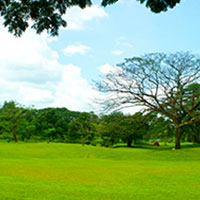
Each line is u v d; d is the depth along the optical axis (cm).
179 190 1069
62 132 6750
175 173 1619
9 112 6512
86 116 6219
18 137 6944
